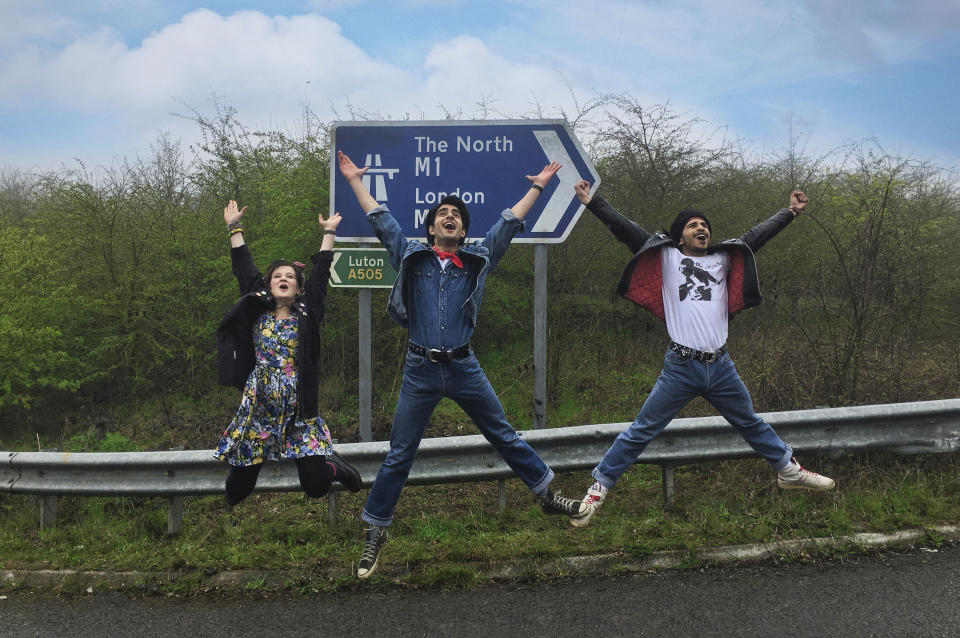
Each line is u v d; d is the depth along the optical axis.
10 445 6.82
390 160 4.94
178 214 8.36
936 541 3.58
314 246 7.25
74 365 7.57
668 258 3.61
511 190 4.90
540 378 4.92
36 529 4.14
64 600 3.30
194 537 3.92
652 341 8.17
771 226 3.71
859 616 2.91
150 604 3.23
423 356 3.28
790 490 4.13
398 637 2.85
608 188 8.47
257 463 3.18
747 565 3.42
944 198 9.05
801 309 7.38
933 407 4.08
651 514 4.02
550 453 4.06
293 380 3.19
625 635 2.82
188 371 8.04
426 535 3.82
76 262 7.91
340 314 7.55
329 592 3.28
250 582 3.37
